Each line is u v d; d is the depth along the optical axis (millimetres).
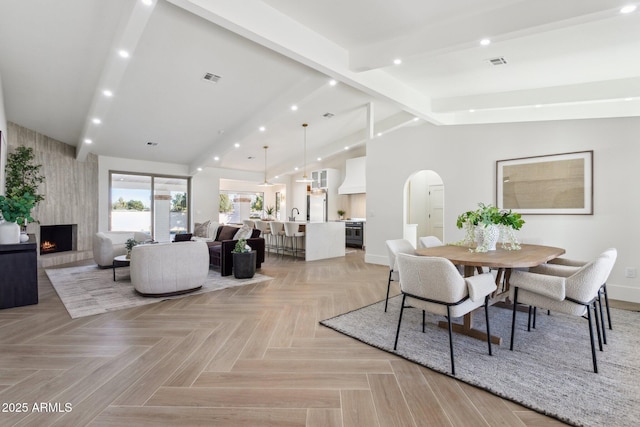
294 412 1650
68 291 4051
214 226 7395
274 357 2264
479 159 4887
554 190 4180
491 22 3117
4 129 4824
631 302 3623
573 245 4031
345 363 2184
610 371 2057
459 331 2709
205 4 2764
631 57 3805
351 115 7055
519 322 2965
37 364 2135
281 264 6266
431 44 3473
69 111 5426
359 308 3418
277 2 3146
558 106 5488
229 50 4078
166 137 6910
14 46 3658
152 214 8578
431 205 8758
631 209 3670
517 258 2471
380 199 6254
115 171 7887
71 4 3102
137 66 4281
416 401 1754
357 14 3295
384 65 3932
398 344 2479
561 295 2145
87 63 4074
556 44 3562
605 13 2650
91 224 7371
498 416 1627
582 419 1587
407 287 2326
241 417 1606
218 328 2816
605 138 3832
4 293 3314
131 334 2668
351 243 9477
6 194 5172
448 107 5617
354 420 1591
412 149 5707
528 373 2035
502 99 5180
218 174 9922
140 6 2729
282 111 5340
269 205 12742
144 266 3656
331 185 10281
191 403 1719
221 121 6254
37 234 6234
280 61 4352
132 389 1847
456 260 2418
